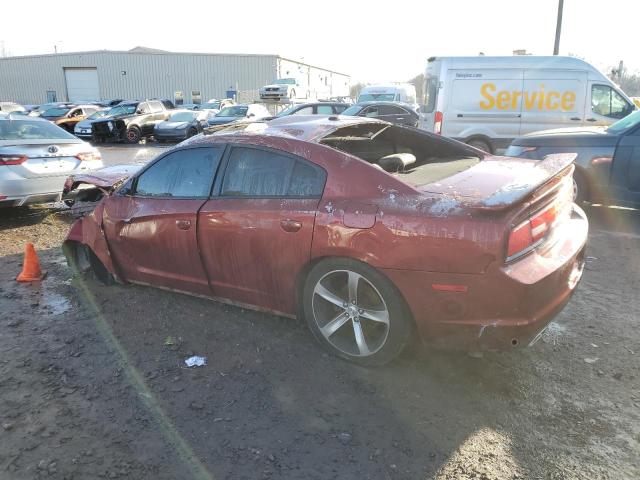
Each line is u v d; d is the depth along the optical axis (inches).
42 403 115.3
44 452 99.7
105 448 100.8
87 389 121.0
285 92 1066.7
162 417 110.3
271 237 129.8
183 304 168.1
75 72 1950.1
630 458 97.0
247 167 138.9
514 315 106.3
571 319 154.2
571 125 436.1
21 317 161.2
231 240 137.6
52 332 150.4
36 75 2009.1
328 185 123.8
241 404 114.7
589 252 217.2
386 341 120.3
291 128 145.0
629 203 259.4
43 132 300.5
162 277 162.1
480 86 447.5
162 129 829.8
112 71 1897.1
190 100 1875.0
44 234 265.4
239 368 129.4
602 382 121.3
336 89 2733.8
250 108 844.0
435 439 102.7
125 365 131.6
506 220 104.8
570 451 99.0
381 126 163.5
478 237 104.6
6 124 288.5
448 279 108.1
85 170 298.7
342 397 116.8
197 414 111.3
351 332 130.5
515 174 130.8
